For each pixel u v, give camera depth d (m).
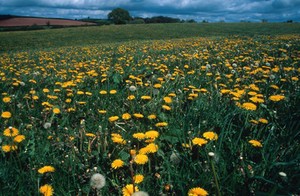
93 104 3.74
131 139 2.47
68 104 3.90
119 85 5.02
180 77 5.01
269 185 1.72
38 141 2.52
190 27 59.34
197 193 1.46
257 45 10.41
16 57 15.91
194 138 2.26
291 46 9.05
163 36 44.12
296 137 2.31
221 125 2.62
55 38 44.28
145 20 118.88
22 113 3.50
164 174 1.95
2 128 2.95
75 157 2.19
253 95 3.27
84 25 84.19
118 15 103.25
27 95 4.26
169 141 2.43
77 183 1.89
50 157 2.24
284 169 1.82
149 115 2.99
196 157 2.19
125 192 1.61
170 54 10.20
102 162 2.18
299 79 4.20
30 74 6.96
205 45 13.12
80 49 19.78
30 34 50.62
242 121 2.65
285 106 3.01
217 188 1.50
